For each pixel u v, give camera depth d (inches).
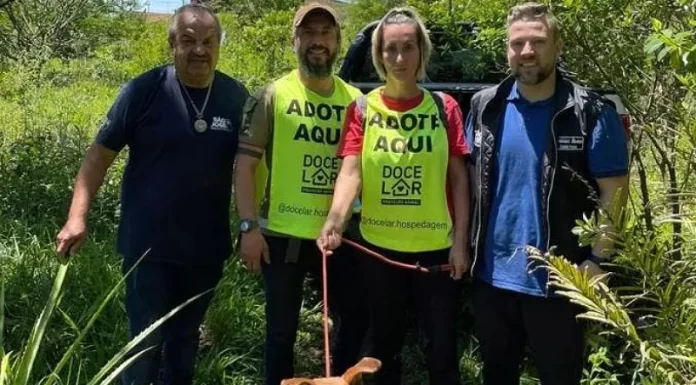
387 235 149.1
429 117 148.1
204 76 150.6
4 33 735.1
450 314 150.4
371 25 244.4
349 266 164.6
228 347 197.5
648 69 175.9
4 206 287.0
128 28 1194.0
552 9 174.7
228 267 224.1
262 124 153.4
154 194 150.3
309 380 108.2
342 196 149.0
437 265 148.5
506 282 138.6
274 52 733.3
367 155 149.3
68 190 294.4
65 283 211.6
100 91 773.9
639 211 181.8
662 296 131.6
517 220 137.5
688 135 154.3
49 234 255.8
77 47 1035.3
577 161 134.0
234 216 255.0
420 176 147.1
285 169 154.2
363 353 186.4
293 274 158.1
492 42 213.8
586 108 134.0
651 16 171.9
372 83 235.1
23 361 123.0
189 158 150.2
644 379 130.6
